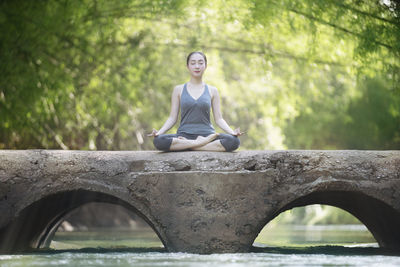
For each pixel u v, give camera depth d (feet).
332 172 25.52
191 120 27.66
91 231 61.67
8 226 25.29
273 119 79.71
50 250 28.91
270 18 49.06
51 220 32.30
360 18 44.83
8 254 25.63
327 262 20.62
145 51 64.18
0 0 50.78
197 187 24.79
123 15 56.59
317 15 46.88
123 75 62.95
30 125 54.39
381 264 20.01
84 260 21.34
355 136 93.86
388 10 43.42
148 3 53.16
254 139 89.51
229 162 25.48
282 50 64.59
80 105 62.08
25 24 51.34
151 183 25.02
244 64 79.82
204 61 28.55
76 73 60.34
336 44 52.29
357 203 29.94
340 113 90.43
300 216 126.52
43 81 52.65
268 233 59.00
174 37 63.62
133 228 73.31
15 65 51.44
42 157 25.72
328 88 81.41
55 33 53.93
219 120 28.48
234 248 24.54
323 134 97.60
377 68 50.88
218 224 24.59
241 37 68.13
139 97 66.18
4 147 59.36
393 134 90.02
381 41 44.45
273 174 25.12
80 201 32.83
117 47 62.59
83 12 53.11
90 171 25.43
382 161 26.04
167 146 26.18
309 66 66.23
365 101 89.25
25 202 25.11
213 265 19.12
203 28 63.72
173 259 21.63
